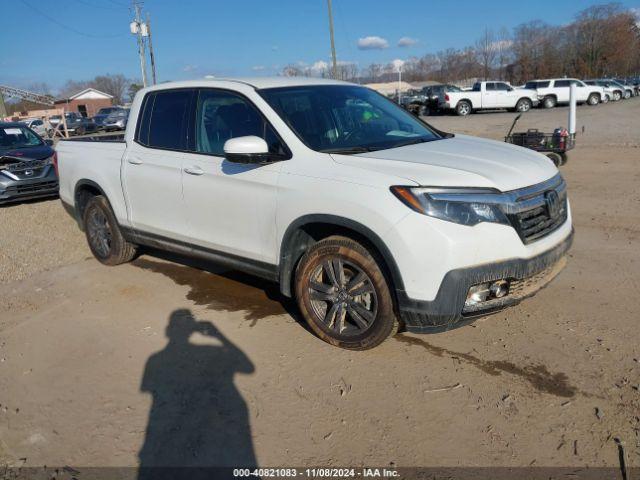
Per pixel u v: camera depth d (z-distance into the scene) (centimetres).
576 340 371
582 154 1180
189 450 284
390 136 414
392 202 315
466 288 307
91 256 614
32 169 946
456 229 305
